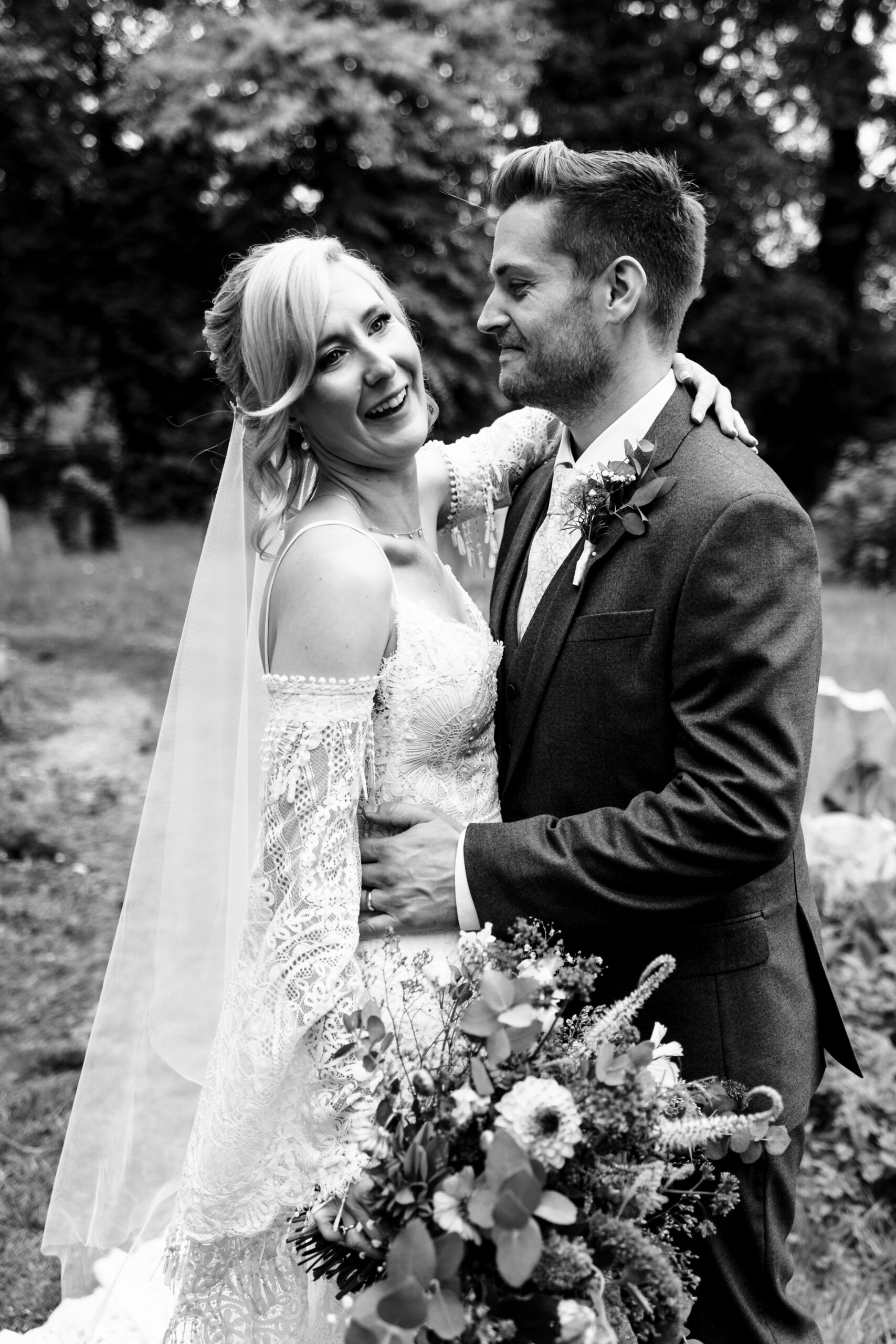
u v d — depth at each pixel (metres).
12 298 17.42
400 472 2.03
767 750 1.76
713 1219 1.92
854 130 19.81
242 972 1.90
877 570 13.84
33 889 5.21
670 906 1.81
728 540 1.79
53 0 15.99
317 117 12.36
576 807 1.97
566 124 18.39
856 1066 2.08
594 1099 1.53
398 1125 1.60
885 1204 3.07
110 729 7.80
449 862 1.89
